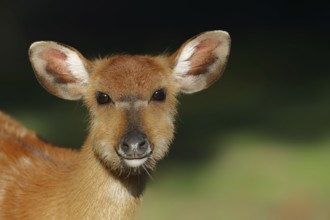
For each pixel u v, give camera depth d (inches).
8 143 401.7
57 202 365.1
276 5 1135.6
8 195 379.9
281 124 757.3
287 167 644.1
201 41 379.6
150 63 365.7
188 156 679.1
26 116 783.1
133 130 344.8
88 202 357.7
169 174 640.4
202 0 1143.0
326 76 918.4
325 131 727.7
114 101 354.0
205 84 384.5
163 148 358.0
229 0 1144.2
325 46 1028.5
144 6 1130.0
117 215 357.1
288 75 932.0
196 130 748.0
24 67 953.5
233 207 579.2
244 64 964.6
